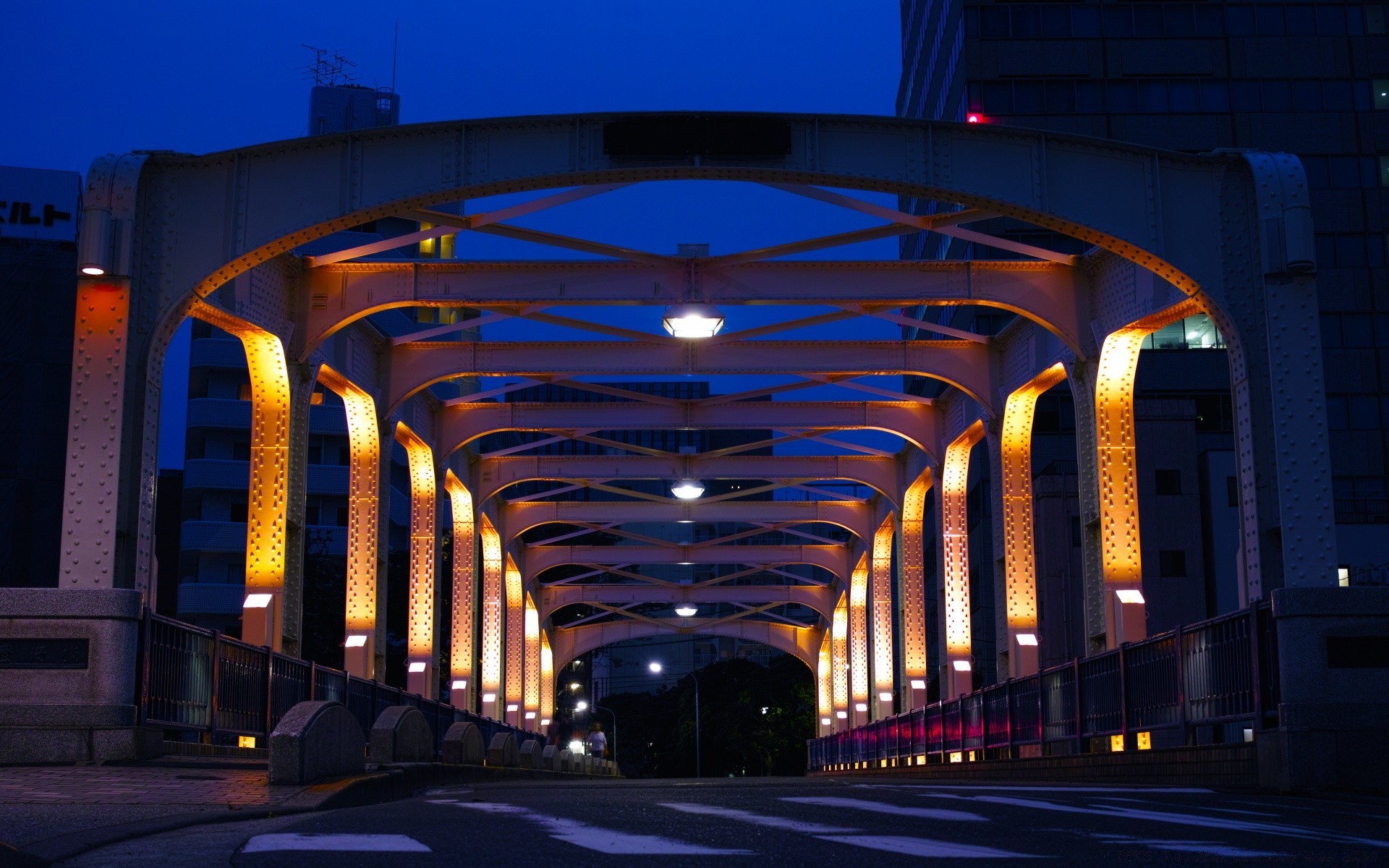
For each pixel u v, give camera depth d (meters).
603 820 7.30
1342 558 42.22
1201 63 57.62
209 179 17.72
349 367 23.59
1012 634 24.78
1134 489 20.80
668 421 30.92
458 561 33.78
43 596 12.93
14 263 54.34
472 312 70.75
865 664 43.66
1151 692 15.21
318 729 10.03
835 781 16.98
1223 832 6.67
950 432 29.66
